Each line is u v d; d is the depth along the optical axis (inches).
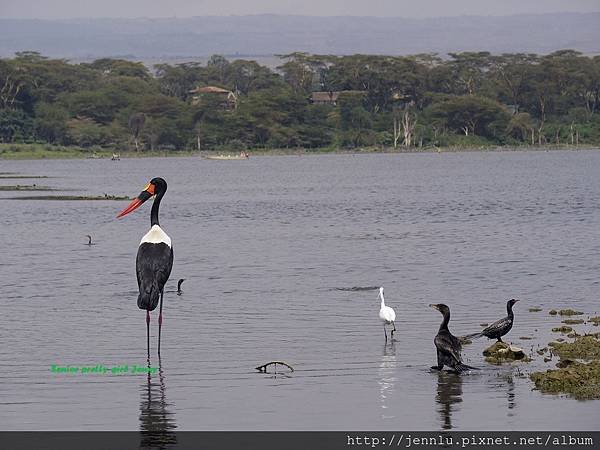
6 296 1203.2
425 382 784.9
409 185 4094.5
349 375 807.7
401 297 1185.4
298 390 766.5
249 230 2135.8
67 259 1600.6
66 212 2691.9
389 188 3902.6
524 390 758.5
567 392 751.7
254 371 821.9
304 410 718.5
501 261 1533.0
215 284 1298.0
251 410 718.5
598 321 1011.3
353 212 2662.4
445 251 1680.6
